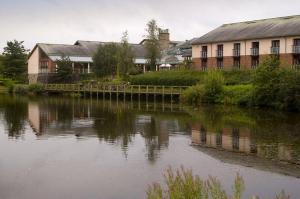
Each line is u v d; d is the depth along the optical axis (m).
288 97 43.59
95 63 79.50
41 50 88.25
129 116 40.41
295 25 58.47
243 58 61.91
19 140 26.73
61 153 22.83
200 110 45.66
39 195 16.08
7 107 50.66
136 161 20.98
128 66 75.31
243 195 15.72
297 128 31.31
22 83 90.69
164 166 19.98
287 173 18.45
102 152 23.08
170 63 83.19
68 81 80.69
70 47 89.62
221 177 17.98
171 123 35.00
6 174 18.70
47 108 49.41
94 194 16.14
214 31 69.75
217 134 29.02
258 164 20.09
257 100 47.56
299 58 56.44
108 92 66.50
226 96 52.31
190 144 25.41
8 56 92.56
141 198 15.67
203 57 67.25
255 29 63.03
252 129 31.08
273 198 15.45
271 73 46.62
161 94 60.22
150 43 75.25
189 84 60.75
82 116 40.69
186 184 9.58
